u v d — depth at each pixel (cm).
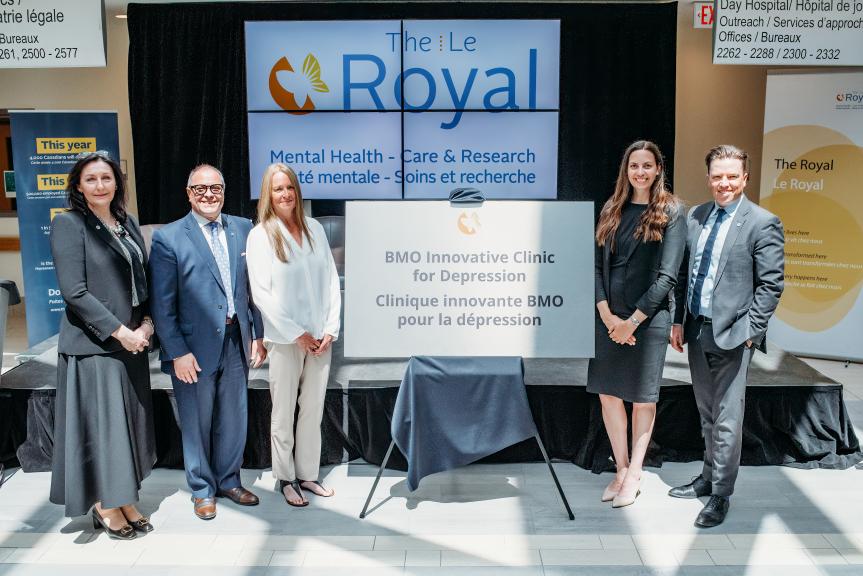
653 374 331
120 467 304
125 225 313
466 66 513
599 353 341
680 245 323
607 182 532
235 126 530
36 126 508
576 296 324
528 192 529
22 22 422
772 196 560
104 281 300
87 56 425
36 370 408
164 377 397
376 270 323
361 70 515
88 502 305
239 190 537
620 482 350
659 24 512
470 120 520
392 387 379
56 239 294
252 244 323
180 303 320
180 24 521
